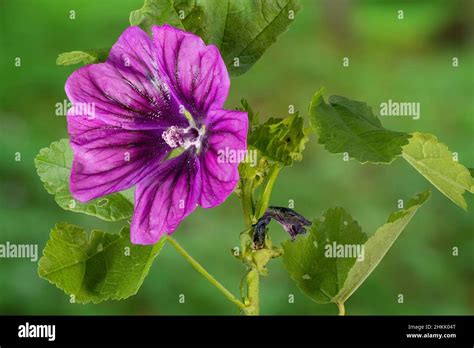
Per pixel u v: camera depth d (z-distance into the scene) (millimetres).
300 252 403
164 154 382
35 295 937
